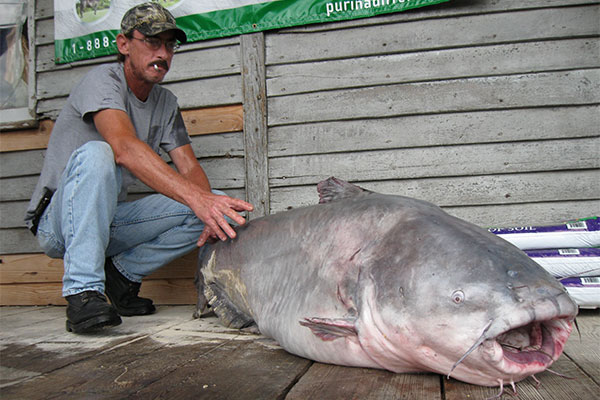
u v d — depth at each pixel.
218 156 3.78
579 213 3.29
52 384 1.70
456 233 1.68
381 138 3.52
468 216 3.40
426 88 3.46
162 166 2.61
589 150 3.29
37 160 4.11
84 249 2.54
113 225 3.11
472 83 3.40
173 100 3.43
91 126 2.98
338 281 1.88
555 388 1.55
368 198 2.12
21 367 1.91
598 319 2.64
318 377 1.74
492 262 1.53
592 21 3.29
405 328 1.59
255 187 3.68
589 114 3.29
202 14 3.74
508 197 3.36
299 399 1.51
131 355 2.06
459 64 3.42
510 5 3.36
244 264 2.50
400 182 3.49
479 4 3.39
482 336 1.42
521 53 3.36
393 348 1.66
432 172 3.45
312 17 3.57
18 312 3.60
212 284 2.79
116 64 3.09
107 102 2.84
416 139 3.47
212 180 3.79
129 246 3.19
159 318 3.03
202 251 2.91
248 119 3.69
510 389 1.56
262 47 3.67
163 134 3.36
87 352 2.13
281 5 3.61
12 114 4.15
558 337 1.54
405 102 3.48
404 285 1.62
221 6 3.71
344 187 2.32
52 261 4.00
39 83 4.12
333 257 1.96
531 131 3.34
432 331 1.53
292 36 3.65
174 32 2.97
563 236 2.92
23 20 4.20
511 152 3.37
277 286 2.23
